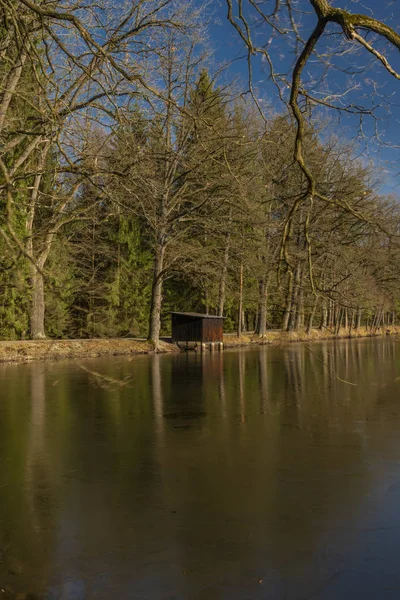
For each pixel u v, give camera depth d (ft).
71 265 125.49
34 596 18.84
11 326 111.75
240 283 143.95
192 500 27.86
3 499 28.12
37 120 37.35
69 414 49.96
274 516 25.61
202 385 69.36
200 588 19.29
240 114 54.44
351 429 43.47
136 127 31.96
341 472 32.14
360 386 68.08
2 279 66.64
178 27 42.47
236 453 36.52
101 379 73.87
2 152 40.55
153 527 24.52
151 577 20.08
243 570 20.58
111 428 44.16
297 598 18.57
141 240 149.48
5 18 17.58
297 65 10.56
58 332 126.82
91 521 25.26
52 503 27.50
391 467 32.99
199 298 164.76
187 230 115.34
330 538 23.16
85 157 34.04
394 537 23.12
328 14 9.64
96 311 140.97
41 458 35.45
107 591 19.15
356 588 19.21
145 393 62.49
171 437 41.06
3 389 64.95
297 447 37.99
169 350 119.85
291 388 66.69
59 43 16.63
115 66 15.89
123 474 32.14
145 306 153.17
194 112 32.19
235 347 138.41
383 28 9.35
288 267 13.00
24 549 22.44
